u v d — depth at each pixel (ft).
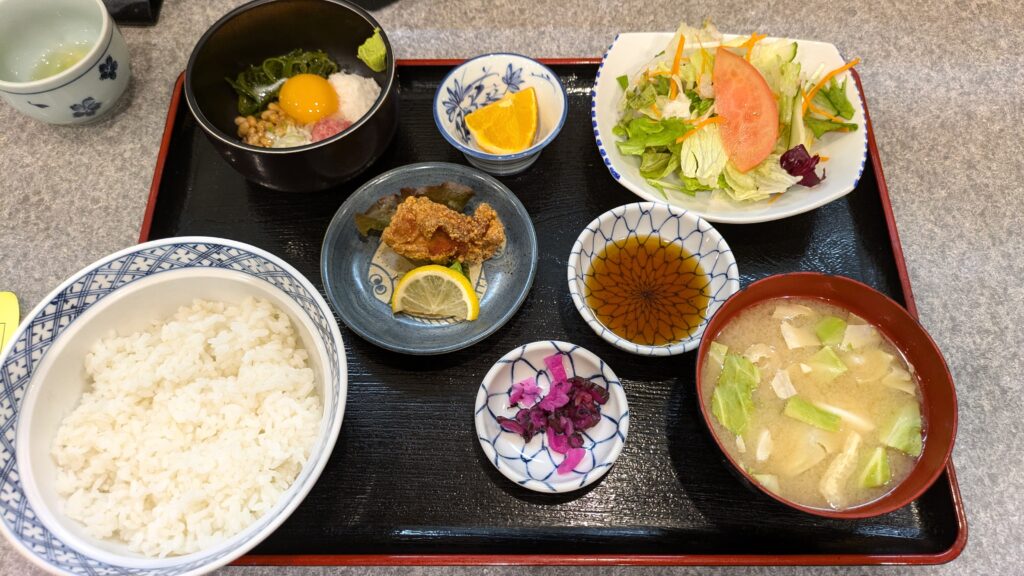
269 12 1.37
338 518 1.13
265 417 1.11
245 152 1.19
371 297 1.31
